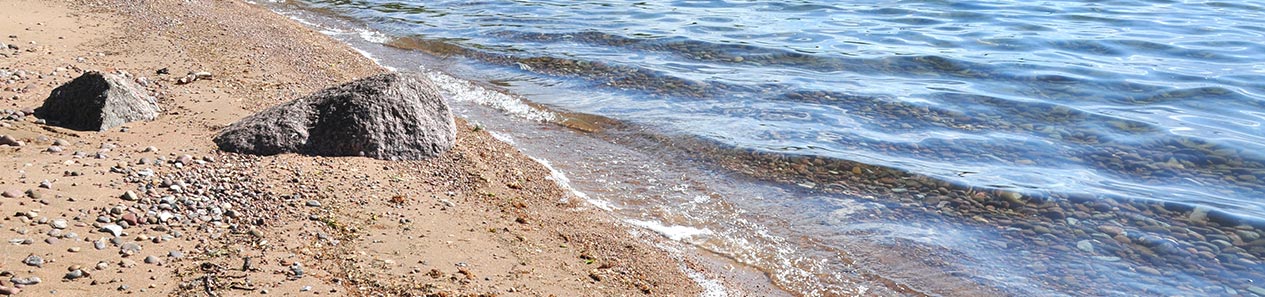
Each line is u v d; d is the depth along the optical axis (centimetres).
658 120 643
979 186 550
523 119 644
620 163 578
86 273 407
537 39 874
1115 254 493
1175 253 493
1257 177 573
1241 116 679
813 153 589
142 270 413
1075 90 737
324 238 448
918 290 468
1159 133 636
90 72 539
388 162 525
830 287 468
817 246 497
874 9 1195
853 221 518
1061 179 563
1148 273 479
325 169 505
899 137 622
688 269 472
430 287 424
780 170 571
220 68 658
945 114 667
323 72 687
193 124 546
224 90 609
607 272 458
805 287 468
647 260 474
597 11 1101
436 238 461
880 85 736
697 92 707
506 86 716
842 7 1206
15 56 644
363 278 425
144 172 479
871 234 506
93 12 791
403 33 901
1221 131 643
